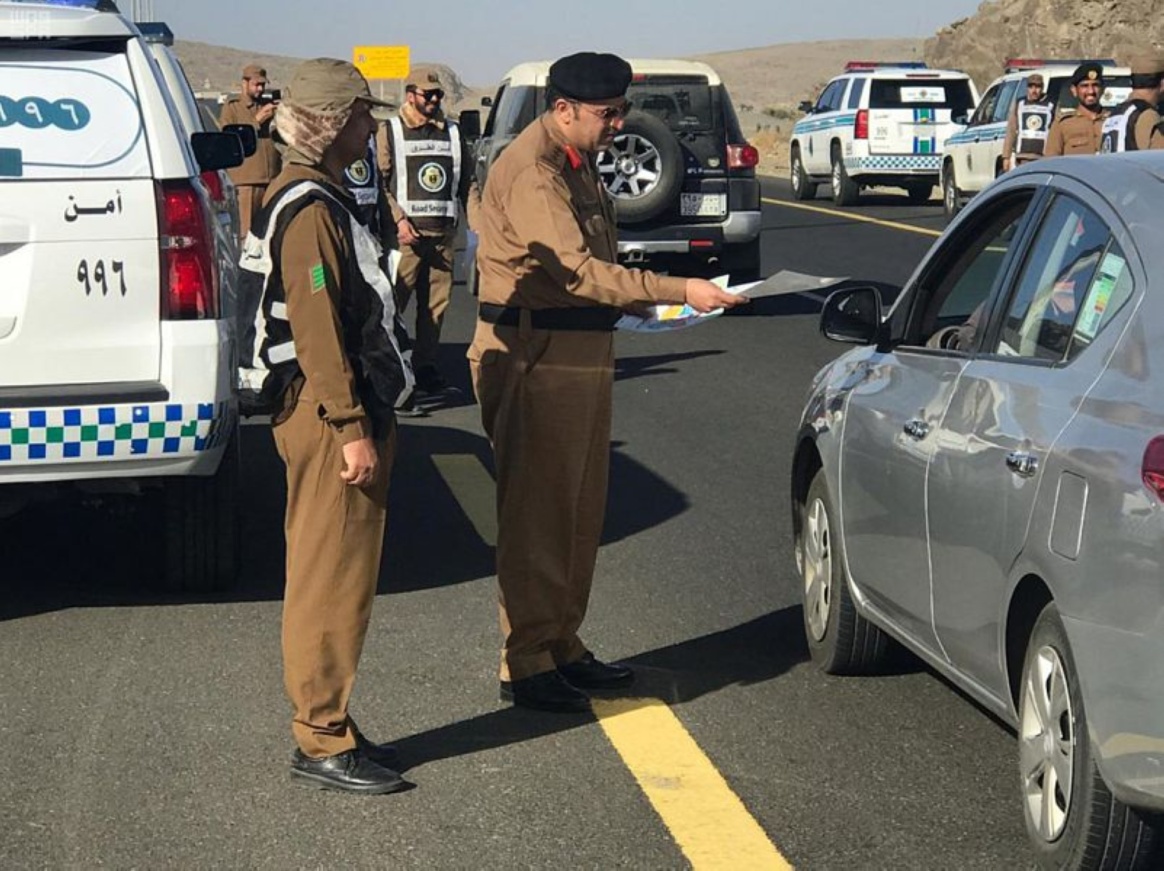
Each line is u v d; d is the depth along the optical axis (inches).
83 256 253.3
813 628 253.9
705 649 263.3
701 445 418.3
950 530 200.4
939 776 212.4
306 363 196.1
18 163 251.6
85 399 252.4
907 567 215.8
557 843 193.5
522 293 228.5
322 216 195.8
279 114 199.8
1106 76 970.7
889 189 1384.1
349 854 190.7
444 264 470.3
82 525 332.5
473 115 614.9
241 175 572.1
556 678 236.7
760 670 252.7
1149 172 190.5
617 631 272.2
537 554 233.3
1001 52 2583.7
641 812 201.9
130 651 258.4
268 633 267.1
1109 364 176.2
